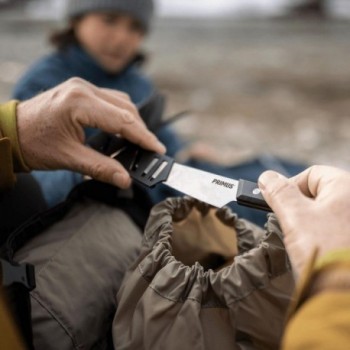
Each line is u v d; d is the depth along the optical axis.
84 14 1.72
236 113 3.65
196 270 0.57
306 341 0.40
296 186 0.54
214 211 0.72
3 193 0.75
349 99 4.03
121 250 0.72
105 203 0.80
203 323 0.56
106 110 0.75
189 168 0.71
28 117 0.76
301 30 7.40
